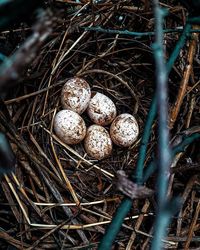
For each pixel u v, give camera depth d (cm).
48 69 18
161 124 8
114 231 11
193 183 17
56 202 17
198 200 17
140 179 12
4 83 7
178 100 17
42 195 17
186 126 18
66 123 18
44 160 17
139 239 17
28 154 16
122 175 12
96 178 18
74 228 16
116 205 17
